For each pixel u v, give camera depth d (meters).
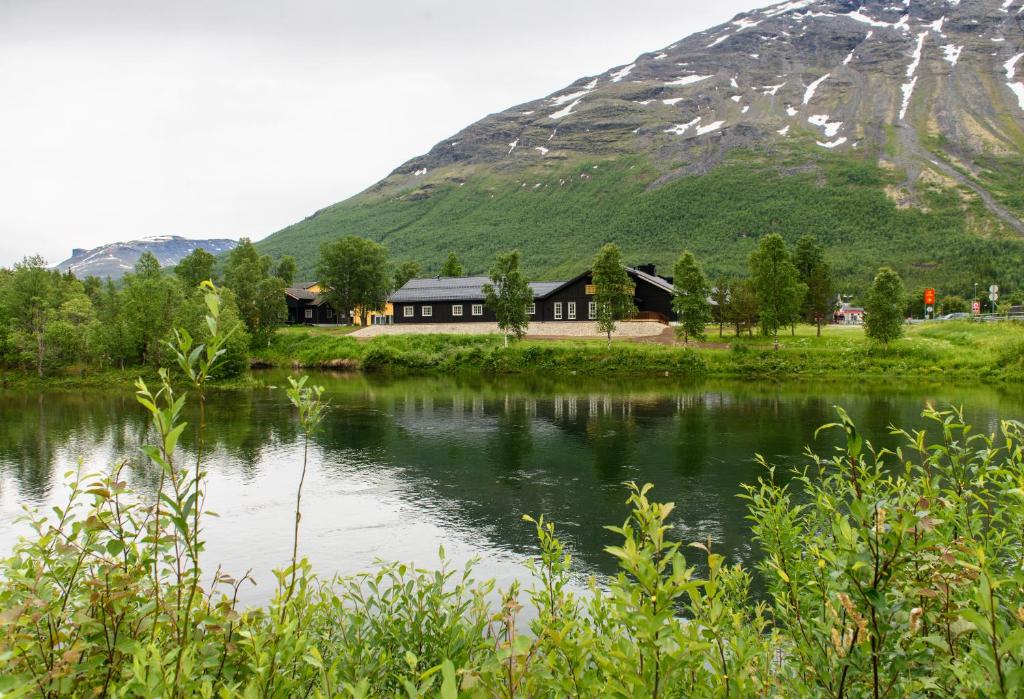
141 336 58.06
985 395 43.69
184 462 25.50
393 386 53.88
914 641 2.97
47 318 58.88
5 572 3.87
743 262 194.50
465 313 84.62
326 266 104.19
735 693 3.03
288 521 18.52
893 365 56.75
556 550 5.25
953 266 167.12
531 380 58.00
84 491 3.91
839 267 178.88
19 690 2.93
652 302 81.50
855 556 2.77
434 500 20.50
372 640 5.07
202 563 15.46
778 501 5.22
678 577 2.63
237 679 3.42
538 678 3.14
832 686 3.07
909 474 4.39
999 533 4.26
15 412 39.38
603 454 26.55
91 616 3.52
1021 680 2.31
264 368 74.38
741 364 59.75
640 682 2.55
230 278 90.50
